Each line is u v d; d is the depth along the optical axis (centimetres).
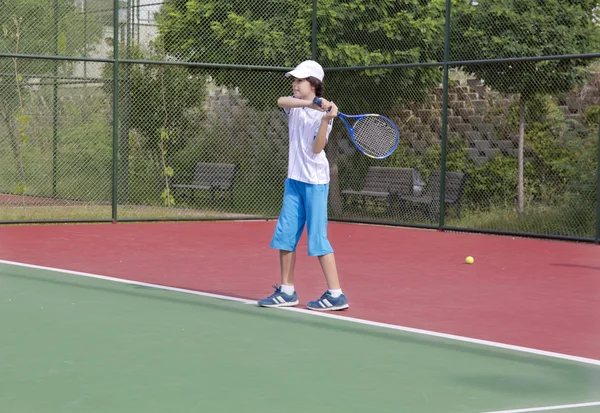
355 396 879
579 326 1239
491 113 2647
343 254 1962
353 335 1155
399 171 2684
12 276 1570
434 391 902
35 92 3020
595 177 2403
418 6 2648
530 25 2495
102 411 816
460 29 2598
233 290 1479
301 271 1692
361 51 2673
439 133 2758
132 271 1658
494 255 1994
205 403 845
